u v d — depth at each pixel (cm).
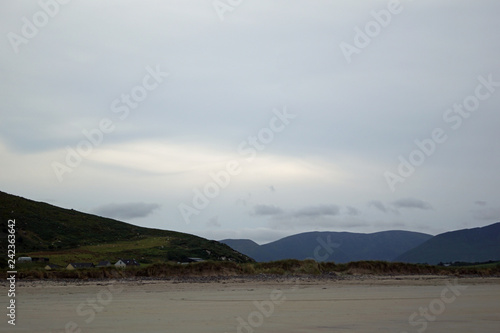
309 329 1411
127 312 1800
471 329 1440
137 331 1369
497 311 1875
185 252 9631
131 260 7756
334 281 3834
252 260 11250
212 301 2219
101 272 4050
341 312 1809
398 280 4084
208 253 9981
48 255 7744
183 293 2667
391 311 1853
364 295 2572
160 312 1798
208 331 1371
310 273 4800
